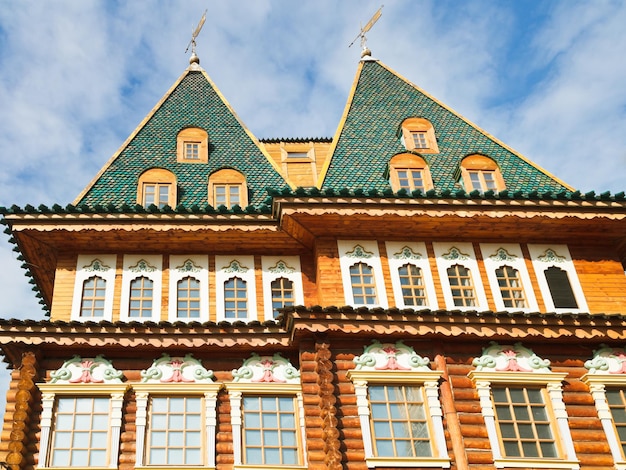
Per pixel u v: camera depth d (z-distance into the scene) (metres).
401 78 30.00
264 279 22.16
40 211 21.08
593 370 20.02
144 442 18.64
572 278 22.27
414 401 19.14
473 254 22.36
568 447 18.75
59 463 18.22
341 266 21.62
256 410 19.52
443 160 25.56
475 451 18.50
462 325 19.81
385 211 21.27
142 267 22.00
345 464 17.94
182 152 25.78
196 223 21.56
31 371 18.95
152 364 19.77
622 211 22.16
